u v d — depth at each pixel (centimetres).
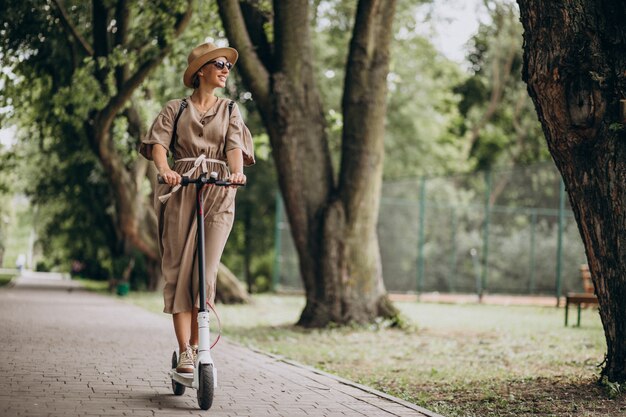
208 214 581
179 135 580
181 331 586
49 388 629
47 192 2898
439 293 2844
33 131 2089
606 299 741
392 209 2870
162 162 561
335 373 910
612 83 707
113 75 1758
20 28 1695
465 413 661
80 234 3112
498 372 927
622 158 715
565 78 709
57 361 800
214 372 552
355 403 628
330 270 1441
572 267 2555
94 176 2453
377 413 589
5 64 1742
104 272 4166
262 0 1482
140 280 2891
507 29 3738
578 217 749
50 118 1942
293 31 1424
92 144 1947
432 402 718
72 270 4638
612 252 725
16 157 2259
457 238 2856
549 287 2656
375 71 1450
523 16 732
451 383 840
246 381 713
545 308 2286
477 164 4253
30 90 1812
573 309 2244
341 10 2819
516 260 2755
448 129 4184
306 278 1459
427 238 2878
